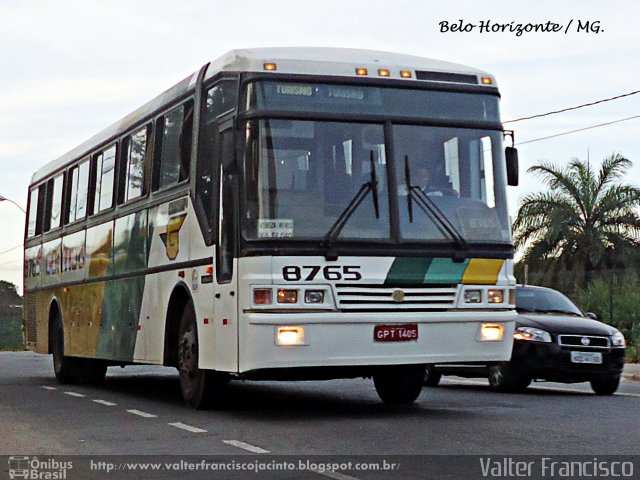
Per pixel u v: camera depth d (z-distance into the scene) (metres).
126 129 17.22
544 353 16.80
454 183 12.91
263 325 12.05
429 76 13.08
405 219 12.58
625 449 10.20
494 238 12.94
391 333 12.34
